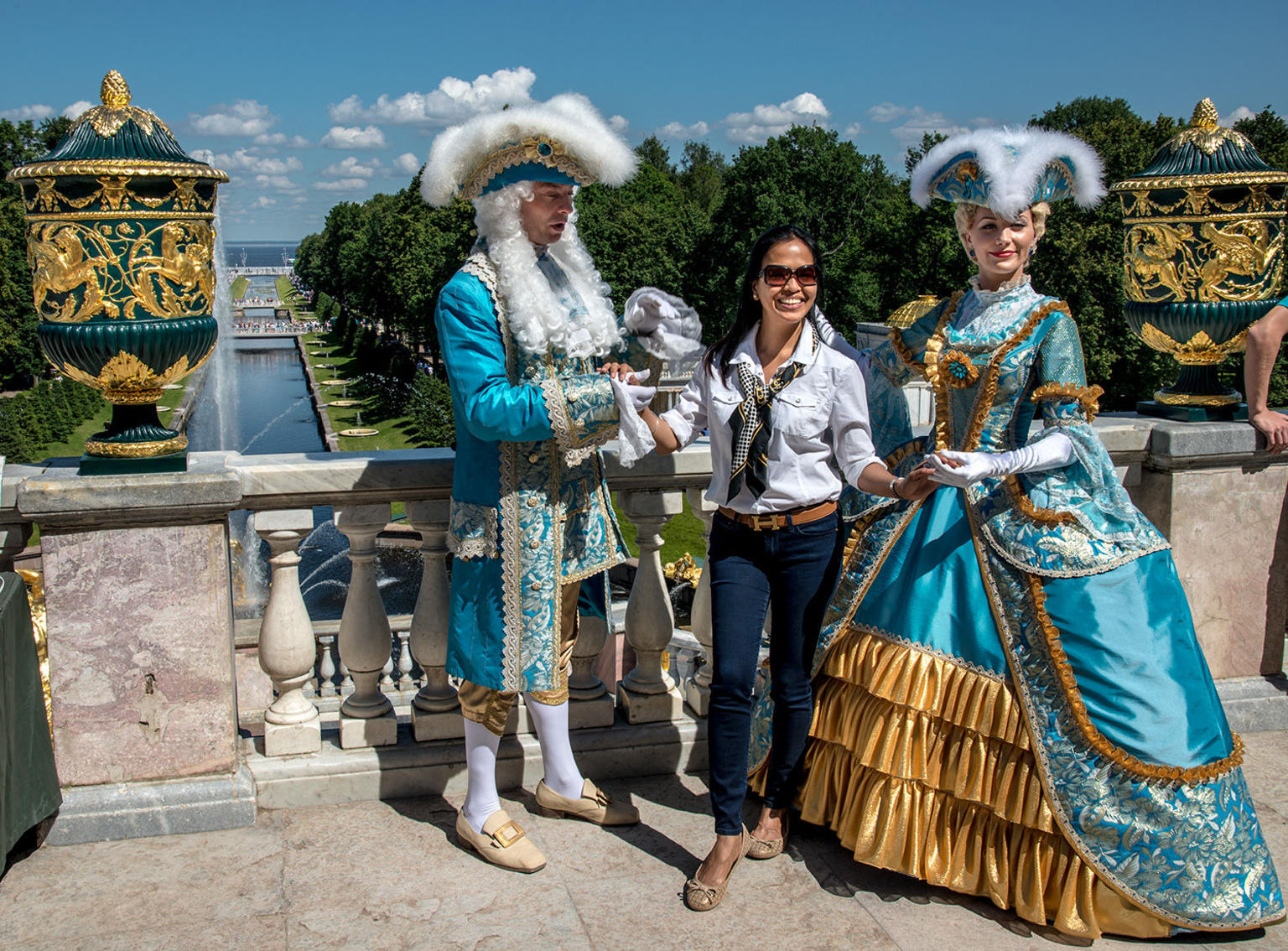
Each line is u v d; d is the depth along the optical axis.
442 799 3.46
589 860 3.12
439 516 3.39
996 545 2.90
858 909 2.89
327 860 3.10
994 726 2.82
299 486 3.24
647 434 2.76
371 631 3.44
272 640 3.39
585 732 3.65
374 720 3.47
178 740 3.23
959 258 42.78
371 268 81.81
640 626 3.65
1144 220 3.87
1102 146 36.00
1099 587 2.81
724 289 49.00
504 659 2.98
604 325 2.92
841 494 3.31
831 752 3.12
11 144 62.75
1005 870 2.84
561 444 2.78
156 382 3.02
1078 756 2.76
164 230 2.86
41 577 3.36
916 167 3.11
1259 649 4.08
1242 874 2.79
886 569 3.08
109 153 2.81
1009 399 2.98
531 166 2.82
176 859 3.08
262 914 2.83
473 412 2.78
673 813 3.42
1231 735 2.93
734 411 2.87
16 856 3.08
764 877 3.04
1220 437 3.85
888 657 2.95
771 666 3.03
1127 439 3.89
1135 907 2.76
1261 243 3.75
